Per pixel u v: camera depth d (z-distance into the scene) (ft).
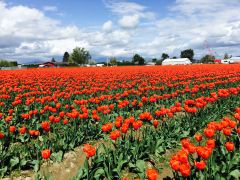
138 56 433.89
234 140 28.27
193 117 39.04
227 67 159.22
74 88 72.49
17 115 42.60
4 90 56.90
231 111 48.32
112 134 25.89
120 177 24.53
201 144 33.40
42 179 26.27
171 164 19.10
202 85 62.13
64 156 30.25
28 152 29.32
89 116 41.65
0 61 428.97
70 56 459.32
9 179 26.23
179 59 403.75
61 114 35.12
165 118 36.52
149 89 65.10
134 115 43.68
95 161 24.75
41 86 69.67
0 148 30.07
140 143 28.78
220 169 22.49
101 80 83.71
